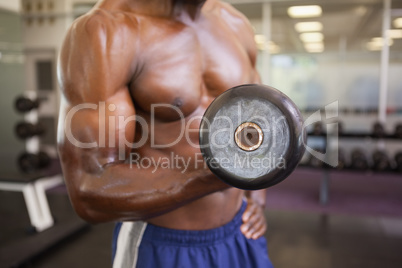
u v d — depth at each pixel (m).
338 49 4.94
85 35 0.55
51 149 5.85
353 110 4.94
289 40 5.04
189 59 0.69
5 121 4.56
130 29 0.61
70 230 2.75
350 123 4.96
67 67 0.56
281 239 2.67
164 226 0.77
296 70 5.08
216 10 0.82
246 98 0.43
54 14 5.63
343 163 3.38
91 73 0.54
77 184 0.53
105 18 0.58
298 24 4.97
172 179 0.50
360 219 3.09
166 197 0.49
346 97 4.96
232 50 0.77
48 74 5.86
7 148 4.56
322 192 3.58
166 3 0.69
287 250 2.48
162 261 0.75
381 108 4.80
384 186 4.26
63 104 0.57
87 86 0.54
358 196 3.84
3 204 3.53
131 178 0.51
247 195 0.96
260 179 0.42
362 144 4.76
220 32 0.77
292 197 3.80
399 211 3.33
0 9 4.47
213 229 0.78
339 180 4.55
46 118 5.86
